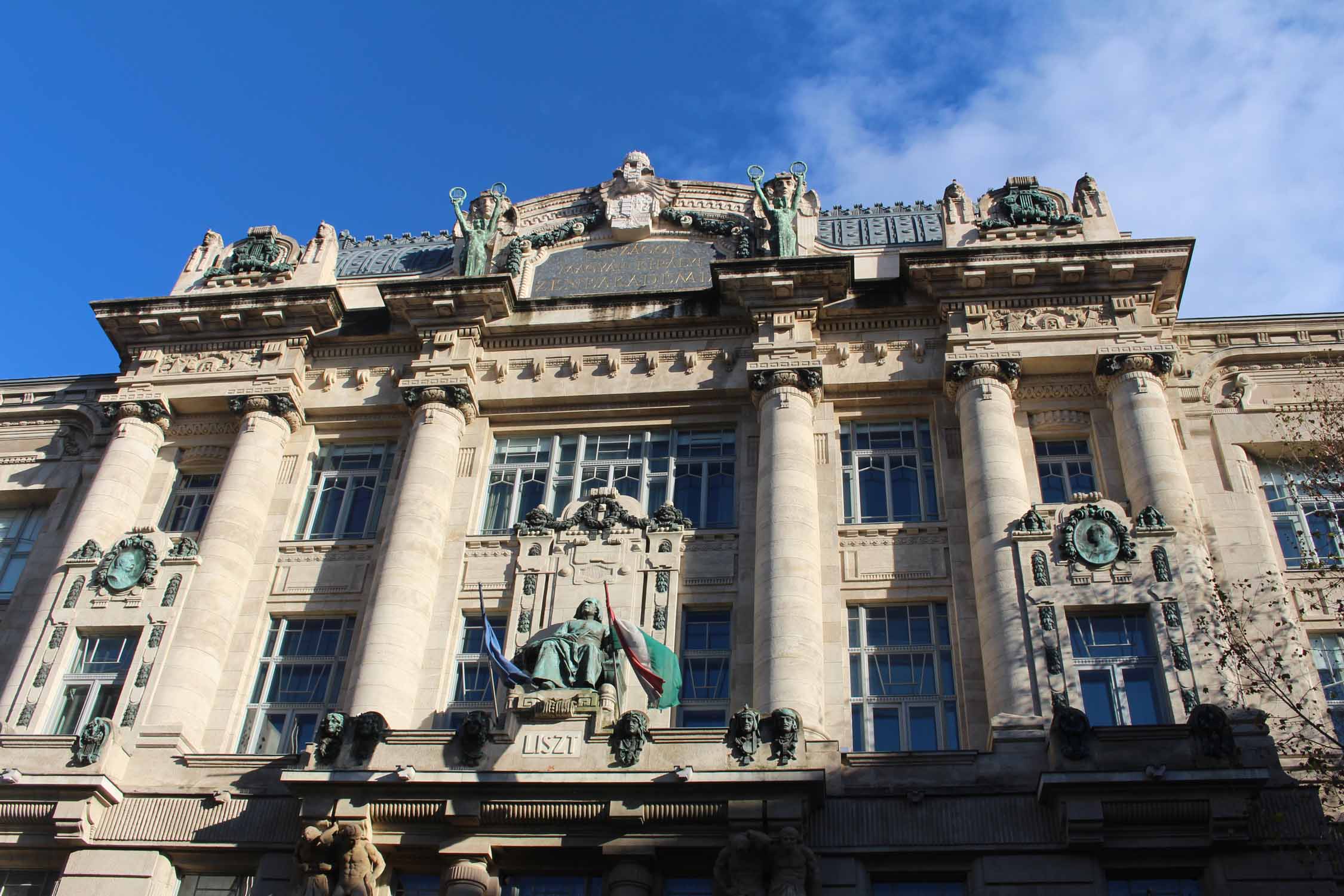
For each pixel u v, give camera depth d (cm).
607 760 2291
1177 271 3122
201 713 2731
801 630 2612
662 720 2580
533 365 3253
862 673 2689
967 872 2247
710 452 3125
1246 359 3162
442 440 3092
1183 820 2173
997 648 2525
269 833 2419
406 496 2967
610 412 3183
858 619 2770
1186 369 3127
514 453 3192
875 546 2850
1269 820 2175
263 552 3036
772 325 3172
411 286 3291
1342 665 2700
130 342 3412
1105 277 3130
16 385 3538
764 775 2217
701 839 2225
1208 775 2156
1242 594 2638
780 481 2859
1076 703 2414
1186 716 2373
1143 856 2197
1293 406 2961
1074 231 3275
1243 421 3050
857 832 2281
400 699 2672
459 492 3077
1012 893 2194
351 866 2222
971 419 2952
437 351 3266
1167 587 2525
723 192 3584
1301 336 3183
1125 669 2473
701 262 3475
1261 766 2183
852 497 2989
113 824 2467
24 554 3288
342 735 2370
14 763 2502
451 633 2817
